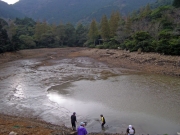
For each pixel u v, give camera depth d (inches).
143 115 690.8
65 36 4301.2
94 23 3602.4
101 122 636.7
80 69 1630.2
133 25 2728.8
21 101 845.2
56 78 1302.9
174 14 2459.4
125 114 700.0
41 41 3858.3
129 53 2091.5
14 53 2512.3
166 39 1796.3
